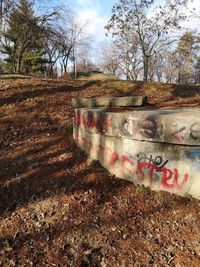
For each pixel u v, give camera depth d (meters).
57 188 4.63
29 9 21.72
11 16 20.81
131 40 26.23
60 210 4.17
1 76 13.38
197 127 3.86
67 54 37.78
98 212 4.07
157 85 10.84
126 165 4.60
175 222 3.80
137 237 3.64
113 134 4.68
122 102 5.85
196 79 41.81
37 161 5.48
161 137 4.13
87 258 3.39
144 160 4.37
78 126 5.79
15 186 4.80
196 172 3.96
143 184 4.41
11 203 4.42
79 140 5.76
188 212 3.88
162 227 3.76
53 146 6.02
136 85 10.60
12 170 5.26
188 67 37.97
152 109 5.28
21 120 7.45
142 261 3.32
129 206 4.14
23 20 21.58
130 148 4.51
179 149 4.06
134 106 5.80
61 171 5.08
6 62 39.62
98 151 5.09
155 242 3.55
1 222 4.05
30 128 7.07
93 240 3.63
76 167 5.15
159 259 3.32
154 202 4.13
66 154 5.62
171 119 4.02
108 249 3.50
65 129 6.95
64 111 8.19
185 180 4.05
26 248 3.59
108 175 4.79
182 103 6.53
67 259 3.41
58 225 3.91
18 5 20.27
